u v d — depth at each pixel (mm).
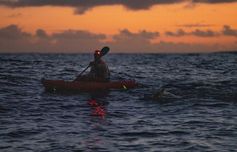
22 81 29141
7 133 12531
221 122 14406
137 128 13453
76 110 17469
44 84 23594
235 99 19953
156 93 20750
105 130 13117
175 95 20828
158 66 57406
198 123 14250
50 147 10867
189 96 20906
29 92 23266
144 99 20422
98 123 14375
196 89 23453
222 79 31812
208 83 27672
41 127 13555
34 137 12031
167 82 28953
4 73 35594
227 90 23016
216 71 43312
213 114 16062
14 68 44688
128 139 11852
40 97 21328
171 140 11703
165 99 20062
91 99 20781
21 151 10461
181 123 14289
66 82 23516
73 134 12469
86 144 11227
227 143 11266
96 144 11234
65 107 18250
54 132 12758
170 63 70562
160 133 12656
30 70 41594
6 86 25875
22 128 13328
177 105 18406
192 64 64750
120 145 11141
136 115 16047
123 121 14773
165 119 15117
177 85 26250
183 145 11109
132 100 20266
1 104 18547
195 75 37031
